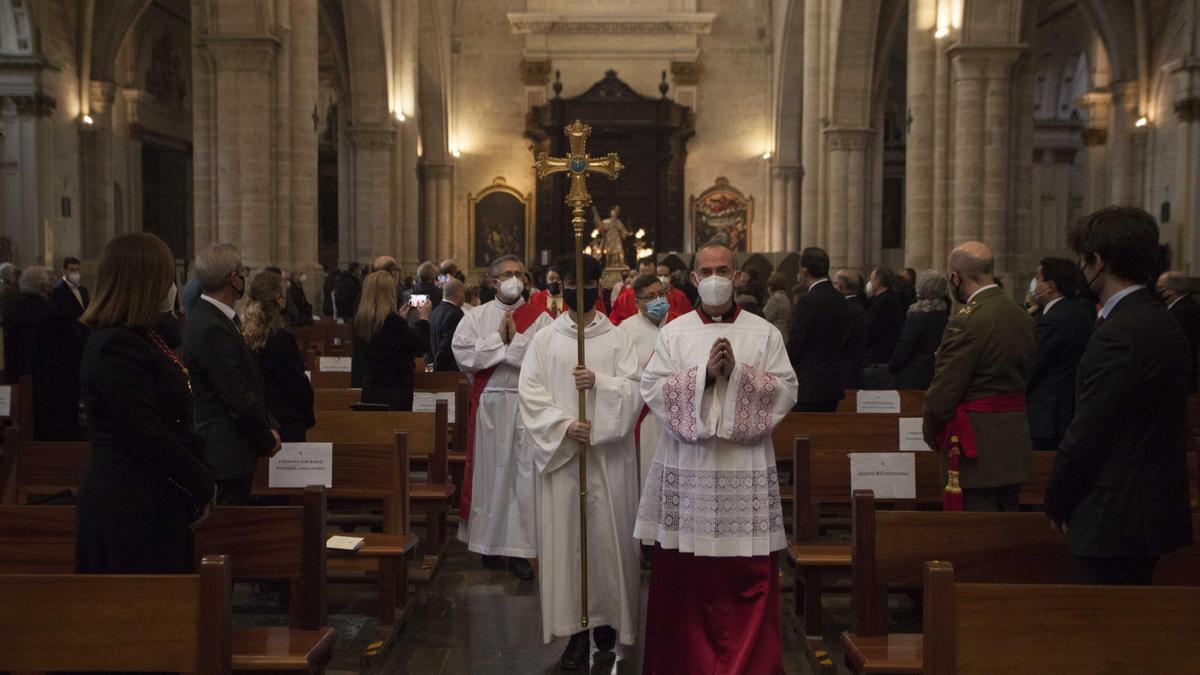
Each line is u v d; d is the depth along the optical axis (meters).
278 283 7.18
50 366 11.52
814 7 29.16
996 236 17.25
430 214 39.81
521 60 41.22
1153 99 26.22
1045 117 40.12
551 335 6.44
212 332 5.79
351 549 6.45
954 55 17.30
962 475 5.82
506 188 41.25
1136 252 4.09
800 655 6.63
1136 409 4.02
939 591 3.34
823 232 28.58
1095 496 4.12
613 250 34.38
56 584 3.59
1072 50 38.06
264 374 7.03
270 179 19.52
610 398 6.13
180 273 25.62
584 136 6.09
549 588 6.24
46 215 23.17
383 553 6.58
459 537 8.66
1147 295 4.13
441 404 8.30
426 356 13.88
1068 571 4.95
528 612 7.46
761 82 41.25
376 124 29.69
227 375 5.78
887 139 41.03
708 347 5.55
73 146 24.52
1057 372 7.58
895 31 30.66
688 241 41.44
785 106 39.25
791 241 39.94
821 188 28.53
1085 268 4.23
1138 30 26.33
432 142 39.59
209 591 3.58
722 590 5.57
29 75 22.92
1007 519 4.97
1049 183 40.41
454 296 11.53
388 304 8.72
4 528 4.89
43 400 11.52
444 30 38.94
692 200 41.34
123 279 4.26
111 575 3.60
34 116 23.00
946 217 17.83
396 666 6.39
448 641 6.86
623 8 40.88
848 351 9.93
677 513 5.58
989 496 5.88
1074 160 40.44
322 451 6.87
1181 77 22.66
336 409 9.45
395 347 8.71
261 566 4.84
